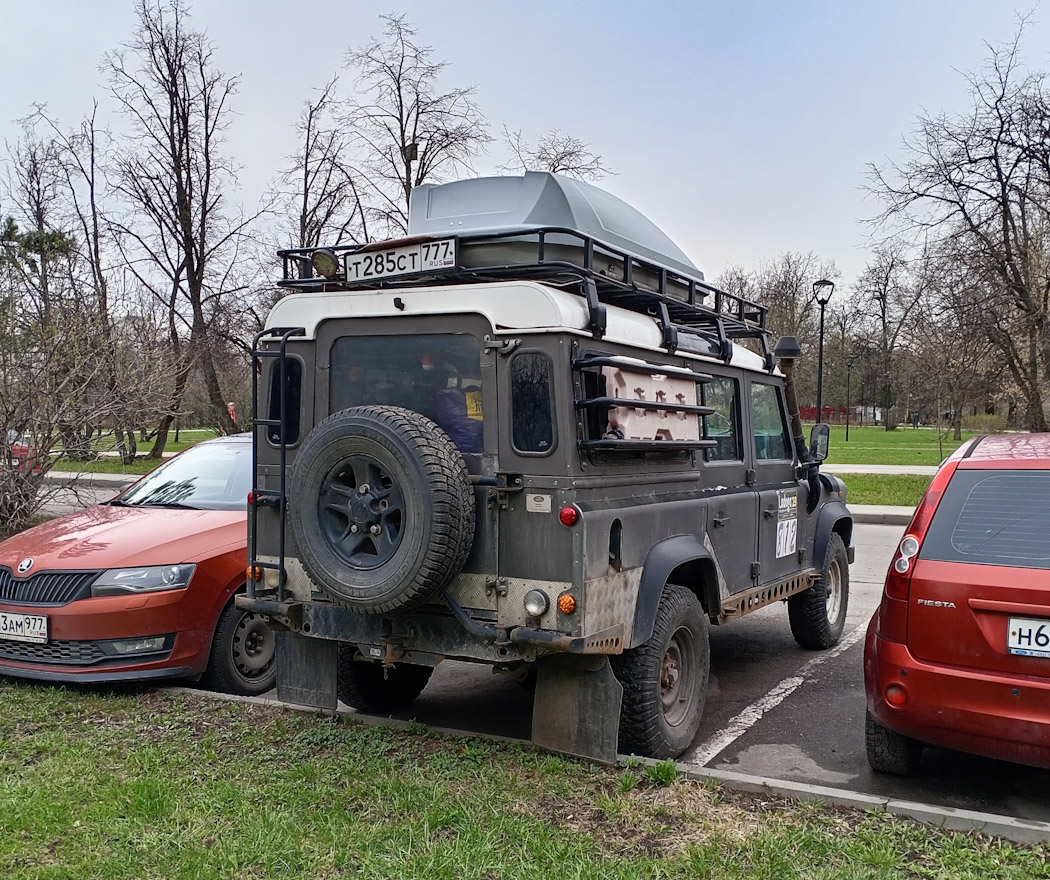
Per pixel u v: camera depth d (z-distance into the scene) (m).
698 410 4.93
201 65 26.33
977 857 3.29
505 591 3.98
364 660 4.86
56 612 5.33
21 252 14.20
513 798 3.82
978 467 4.16
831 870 3.19
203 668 5.61
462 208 5.10
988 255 20.05
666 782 3.96
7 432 11.73
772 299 59.59
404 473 3.83
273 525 4.69
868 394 73.31
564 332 3.92
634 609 4.25
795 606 7.00
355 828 3.53
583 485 3.96
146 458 28.20
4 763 4.26
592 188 5.33
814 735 5.14
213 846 3.39
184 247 26.81
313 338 4.55
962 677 3.73
